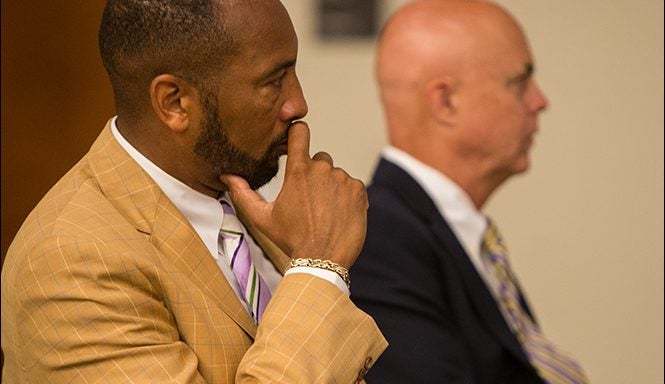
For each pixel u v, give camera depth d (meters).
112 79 4.33
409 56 7.50
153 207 4.27
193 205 4.41
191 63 4.17
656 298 10.97
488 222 7.61
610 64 10.80
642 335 11.03
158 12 4.16
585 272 11.02
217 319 4.22
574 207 10.98
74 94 6.30
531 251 11.05
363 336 4.23
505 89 7.50
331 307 4.18
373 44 10.73
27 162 6.36
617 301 11.02
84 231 4.07
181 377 4.01
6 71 6.30
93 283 4.01
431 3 7.71
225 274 4.45
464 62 7.42
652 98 10.79
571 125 10.90
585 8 10.78
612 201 10.93
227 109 4.22
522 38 7.66
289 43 4.29
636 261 10.97
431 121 7.44
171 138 4.28
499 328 6.97
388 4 10.70
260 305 4.44
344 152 10.86
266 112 4.27
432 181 7.40
